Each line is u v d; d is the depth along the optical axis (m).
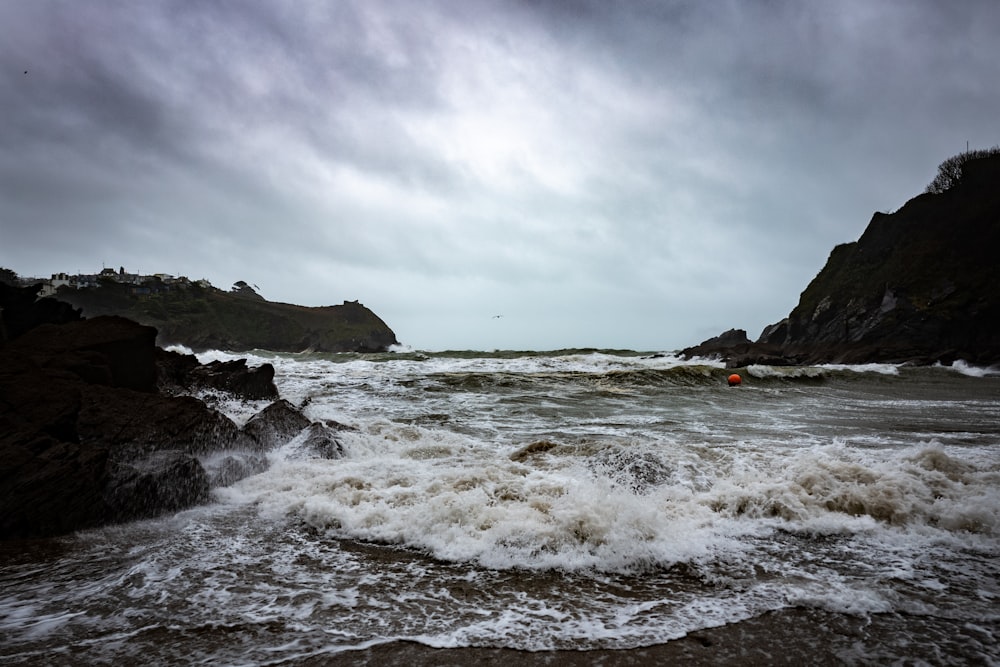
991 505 5.68
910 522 5.54
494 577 4.25
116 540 5.00
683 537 5.02
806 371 25.36
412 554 4.70
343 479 6.73
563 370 25.88
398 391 17.50
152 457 6.59
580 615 3.62
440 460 7.94
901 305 47.72
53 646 3.12
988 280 44.75
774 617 3.61
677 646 3.22
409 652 3.11
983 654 3.16
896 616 3.63
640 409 14.75
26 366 7.57
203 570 4.29
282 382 19.05
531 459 7.91
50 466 5.50
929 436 10.56
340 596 3.86
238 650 3.10
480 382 19.50
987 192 50.31
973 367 36.38
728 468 7.25
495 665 2.99
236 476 7.00
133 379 10.38
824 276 61.34
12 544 4.87
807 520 5.55
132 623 3.41
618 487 6.28
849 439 10.16
